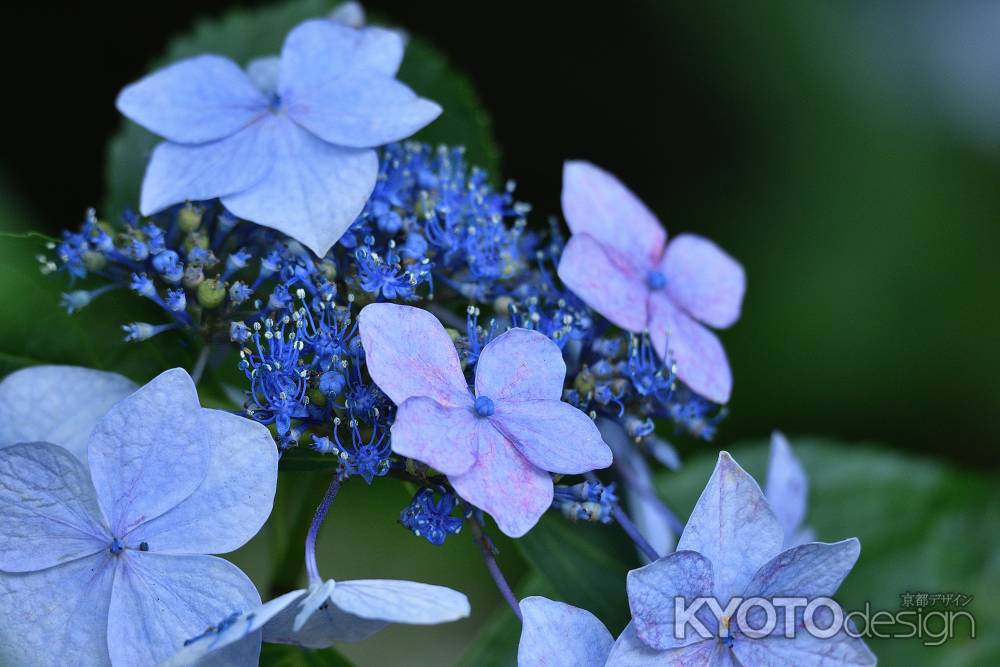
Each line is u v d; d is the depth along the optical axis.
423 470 0.30
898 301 0.47
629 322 0.32
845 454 0.40
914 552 0.39
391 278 0.31
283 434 0.30
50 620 0.29
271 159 0.31
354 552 0.40
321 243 0.31
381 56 0.33
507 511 0.29
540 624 0.29
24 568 0.29
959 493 0.39
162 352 0.33
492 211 0.33
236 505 0.29
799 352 0.47
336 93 0.32
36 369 0.31
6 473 0.29
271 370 0.30
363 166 0.31
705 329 0.33
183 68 0.32
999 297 0.48
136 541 0.29
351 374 0.30
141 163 0.37
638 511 0.34
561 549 0.33
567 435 0.29
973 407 0.47
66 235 0.32
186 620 0.29
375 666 0.42
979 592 0.38
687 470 0.39
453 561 0.41
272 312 0.31
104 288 0.32
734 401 0.47
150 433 0.29
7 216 0.38
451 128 0.38
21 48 0.47
